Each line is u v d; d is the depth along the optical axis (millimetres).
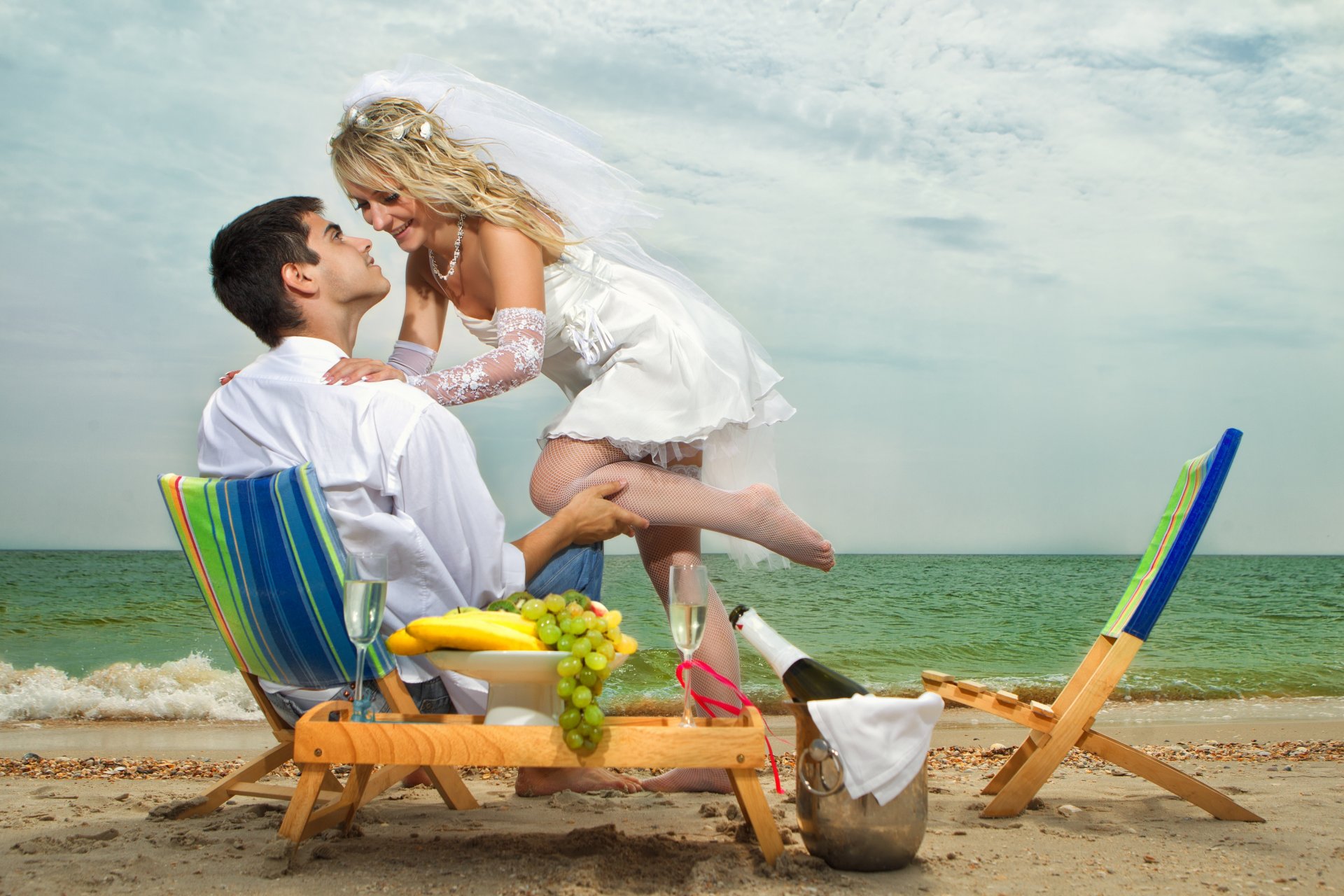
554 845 2268
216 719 8023
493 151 3266
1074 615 16859
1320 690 10016
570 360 3451
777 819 2592
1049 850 2271
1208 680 10547
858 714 1992
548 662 1997
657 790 3221
